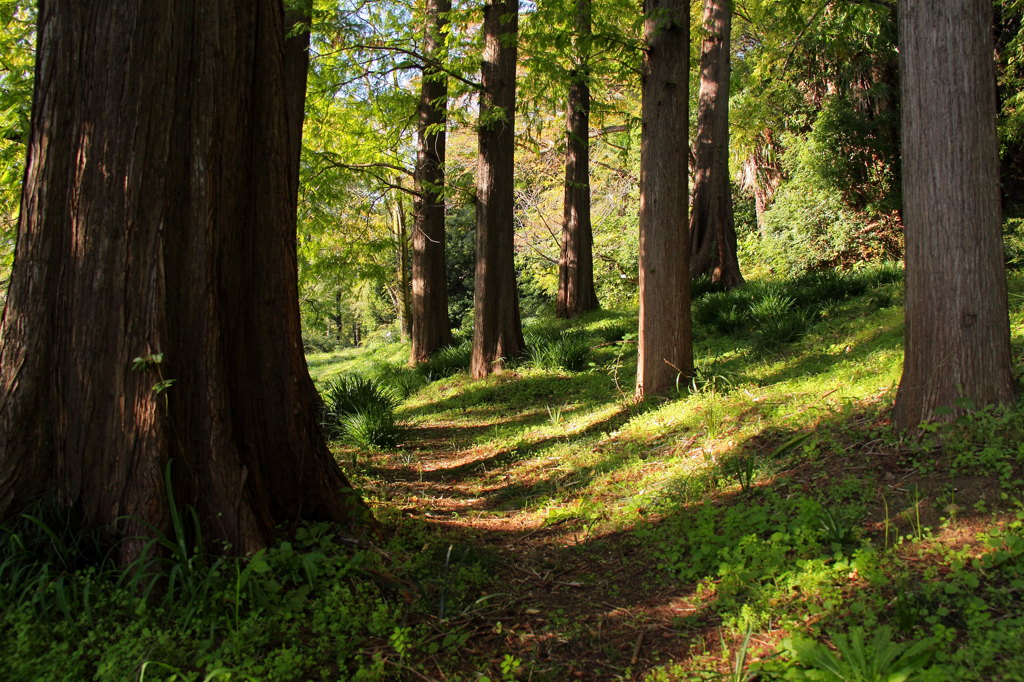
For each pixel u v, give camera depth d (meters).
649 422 7.40
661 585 3.90
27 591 2.92
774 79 17.14
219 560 3.16
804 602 3.27
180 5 3.43
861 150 16.44
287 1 8.21
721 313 12.21
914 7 4.62
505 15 9.36
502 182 12.86
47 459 3.31
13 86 7.95
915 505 3.95
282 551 3.46
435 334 15.74
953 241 4.54
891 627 2.88
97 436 3.30
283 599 3.23
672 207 8.30
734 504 4.73
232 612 3.07
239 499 3.51
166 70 3.37
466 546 4.59
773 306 11.33
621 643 3.36
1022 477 3.90
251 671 2.69
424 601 3.60
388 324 41.66
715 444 6.09
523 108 12.70
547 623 3.63
